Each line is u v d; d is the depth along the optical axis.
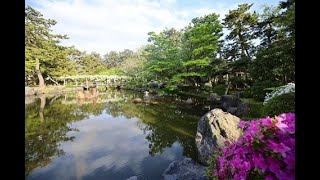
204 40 15.60
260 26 15.05
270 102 5.81
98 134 8.92
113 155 6.67
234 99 12.03
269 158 1.31
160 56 20.11
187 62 15.89
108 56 62.94
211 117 6.29
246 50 17.91
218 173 1.77
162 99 18.41
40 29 26.81
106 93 25.73
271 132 1.37
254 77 11.98
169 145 7.51
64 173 5.50
